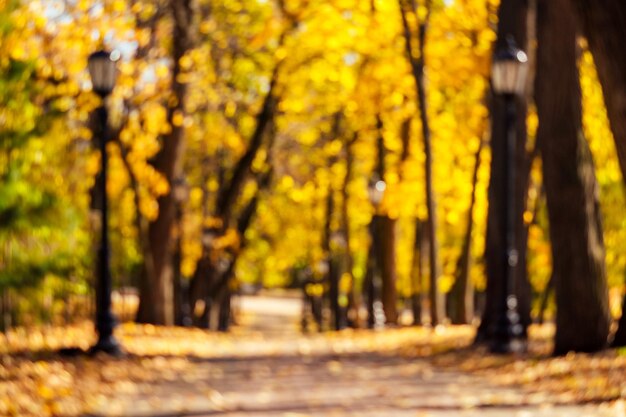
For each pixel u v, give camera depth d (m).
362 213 50.38
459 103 37.69
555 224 18.36
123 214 38.91
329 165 47.53
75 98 25.22
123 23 25.30
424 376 17.08
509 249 21.02
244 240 46.31
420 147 39.59
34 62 20.94
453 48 31.38
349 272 48.84
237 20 36.25
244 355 23.16
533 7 23.75
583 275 18.23
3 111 20.22
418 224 47.75
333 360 21.25
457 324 39.72
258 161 46.56
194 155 44.31
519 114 24.62
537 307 48.19
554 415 11.62
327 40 33.88
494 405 12.68
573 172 18.25
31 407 12.25
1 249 20.48
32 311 22.77
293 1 34.00
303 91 42.12
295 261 71.12
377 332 35.41
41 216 21.06
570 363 16.70
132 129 30.61
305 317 66.75
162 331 30.34
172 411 12.45
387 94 36.38
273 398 13.76
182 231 42.12
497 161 24.73
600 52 8.98
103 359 18.83
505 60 20.73
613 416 11.36
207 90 36.78
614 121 9.10
